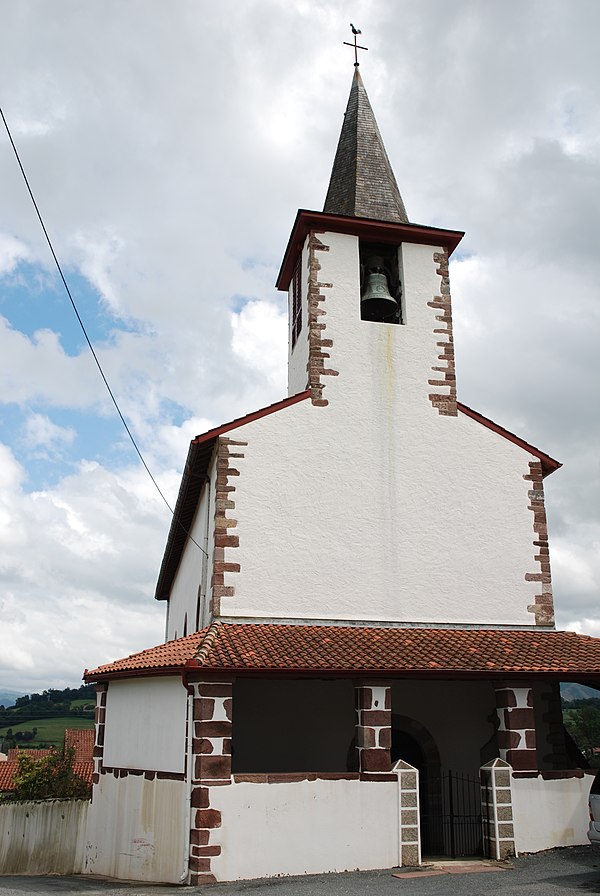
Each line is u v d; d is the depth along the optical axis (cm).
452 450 1766
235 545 1566
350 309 1819
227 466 1609
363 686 1351
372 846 1284
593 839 1227
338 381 1748
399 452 1733
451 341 1859
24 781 2681
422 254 1923
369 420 1738
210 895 1088
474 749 1645
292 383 2020
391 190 2044
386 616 1612
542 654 1500
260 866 1221
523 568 1725
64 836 1622
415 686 1664
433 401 1795
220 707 1267
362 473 1691
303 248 1955
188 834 1233
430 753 1623
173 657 1393
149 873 1324
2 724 7288
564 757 1655
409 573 1653
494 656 1458
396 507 1689
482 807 1405
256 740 1563
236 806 1235
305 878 1212
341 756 1584
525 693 1431
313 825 1265
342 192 2047
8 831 1736
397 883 1159
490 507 1748
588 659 1492
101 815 1525
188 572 2223
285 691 1605
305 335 1848
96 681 1609
